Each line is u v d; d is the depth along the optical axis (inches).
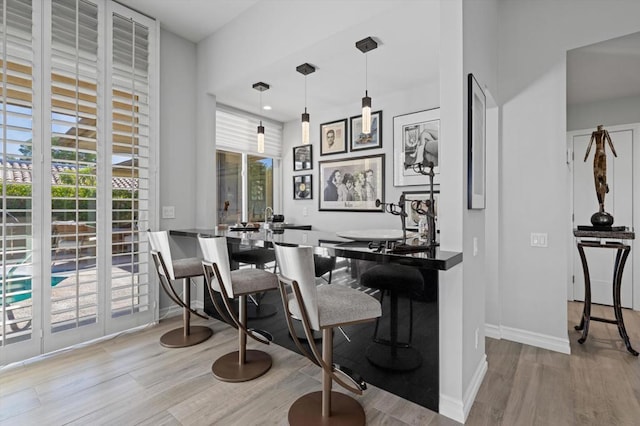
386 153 150.6
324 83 132.2
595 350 99.2
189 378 82.1
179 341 102.3
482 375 82.7
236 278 84.9
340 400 71.8
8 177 85.7
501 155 107.6
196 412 68.8
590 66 108.0
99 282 104.2
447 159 71.5
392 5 79.6
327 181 173.8
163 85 126.0
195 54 137.8
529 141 102.7
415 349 72.9
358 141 160.4
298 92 143.8
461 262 67.4
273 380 81.5
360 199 159.8
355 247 73.3
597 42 91.9
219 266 81.9
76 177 98.1
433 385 70.3
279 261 64.0
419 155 139.3
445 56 72.4
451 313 68.6
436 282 70.3
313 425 63.7
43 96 91.7
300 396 74.7
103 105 104.3
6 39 85.2
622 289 144.1
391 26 87.4
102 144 104.0
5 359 86.7
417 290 72.8
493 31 101.8
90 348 98.4
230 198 173.2
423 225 84.5
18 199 87.7
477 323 80.8
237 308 114.2
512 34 105.3
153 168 118.4
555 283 99.0
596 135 106.8
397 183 146.6
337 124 168.7
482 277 86.7
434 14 81.7
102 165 103.8
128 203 110.6
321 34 93.5
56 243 94.6
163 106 126.0
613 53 98.5
